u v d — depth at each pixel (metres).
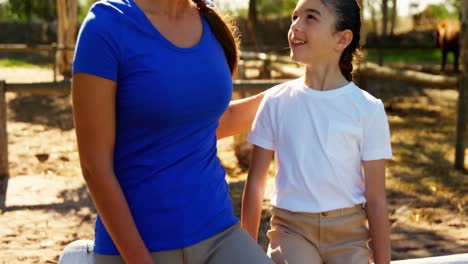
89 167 1.67
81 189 5.94
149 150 1.73
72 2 14.61
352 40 2.13
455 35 16.20
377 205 2.10
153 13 1.74
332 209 2.08
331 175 2.08
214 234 1.80
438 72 16.22
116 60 1.66
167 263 1.76
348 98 2.09
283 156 2.13
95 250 1.82
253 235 2.17
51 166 6.85
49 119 10.14
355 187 2.12
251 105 2.28
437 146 7.88
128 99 1.68
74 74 1.66
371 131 2.09
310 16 2.08
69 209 5.33
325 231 2.09
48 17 23.03
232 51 1.92
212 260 1.80
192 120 1.75
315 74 2.13
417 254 4.44
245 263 1.78
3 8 27.81
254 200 2.17
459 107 6.65
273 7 29.12
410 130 8.94
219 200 1.84
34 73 16.00
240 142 6.80
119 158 1.75
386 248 2.10
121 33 1.67
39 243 4.56
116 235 1.68
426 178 6.37
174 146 1.75
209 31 1.86
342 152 2.08
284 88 2.17
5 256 4.29
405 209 5.40
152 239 1.74
